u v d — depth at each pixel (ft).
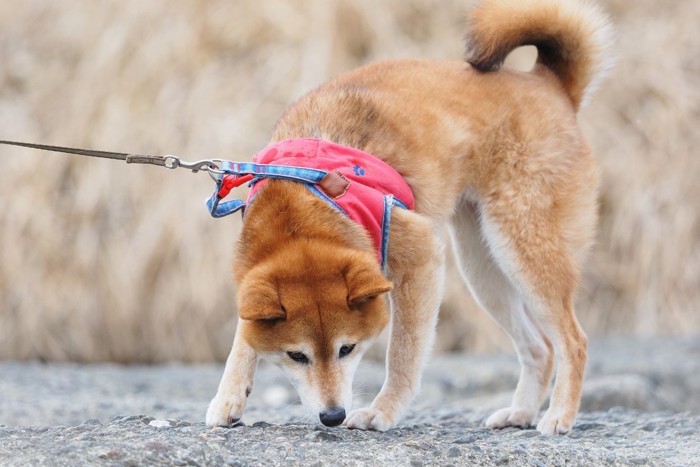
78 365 61.00
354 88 32.78
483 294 36.68
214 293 61.57
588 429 33.73
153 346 61.98
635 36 70.85
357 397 49.37
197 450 24.30
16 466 22.53
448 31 69.46
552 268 33.88
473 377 51.98
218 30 70.28
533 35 35.29
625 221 64.59
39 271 62.69
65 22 73.10
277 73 67.36
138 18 70.95
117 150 64.44
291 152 30.01
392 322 31.19
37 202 64.23
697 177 65.41
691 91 68.44
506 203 33.83
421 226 30.53
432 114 32.63
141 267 61.98
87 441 24.57
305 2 70.85
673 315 63.10
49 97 69.00
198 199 62.80
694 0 72.54
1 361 61.82
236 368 29.78
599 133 66.54
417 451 26.35
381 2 70.13
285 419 34.88
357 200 29.14
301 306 27.61
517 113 33.96
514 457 26.40
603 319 63.87
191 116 65.51
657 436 31.96
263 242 28.99
